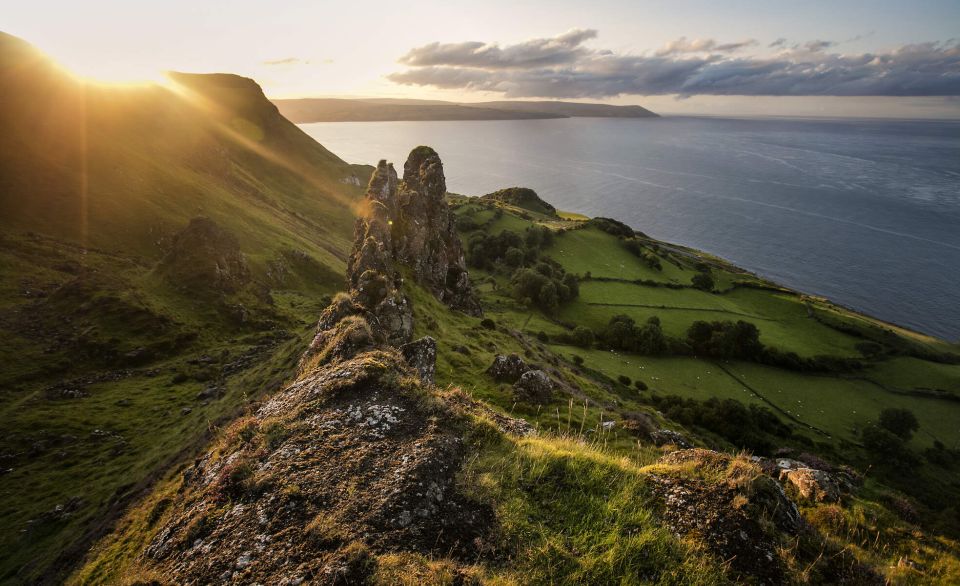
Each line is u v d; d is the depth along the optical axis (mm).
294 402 12930
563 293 127688
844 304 190000
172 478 29609
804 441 76000
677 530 8422
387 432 10703
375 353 14617
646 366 96625
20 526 30625
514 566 7516
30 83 129375
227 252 88188
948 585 10250
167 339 63938
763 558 7883
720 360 108188
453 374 30625
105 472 36406
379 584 6844
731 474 9430
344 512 8336
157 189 121375
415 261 60156
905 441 82062
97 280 72938
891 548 12055
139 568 9062
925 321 177250
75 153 116750
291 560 7594
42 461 39250
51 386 52469
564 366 61406
